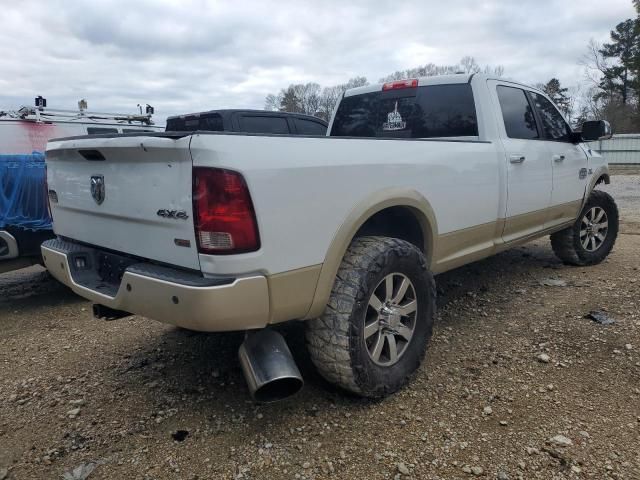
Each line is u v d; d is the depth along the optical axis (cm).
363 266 278
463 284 525
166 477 240
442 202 349
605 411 283
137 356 376
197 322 232
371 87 497
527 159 443
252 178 231
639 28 4791
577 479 231
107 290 292
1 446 268
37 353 390
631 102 5172
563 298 467
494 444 256
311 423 279
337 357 274
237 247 229
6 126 727
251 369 249
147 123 902
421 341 319
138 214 263
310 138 262
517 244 464
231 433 273
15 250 485
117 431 278
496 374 328
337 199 270
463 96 430
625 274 542
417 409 290
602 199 587
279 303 249
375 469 241
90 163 294
